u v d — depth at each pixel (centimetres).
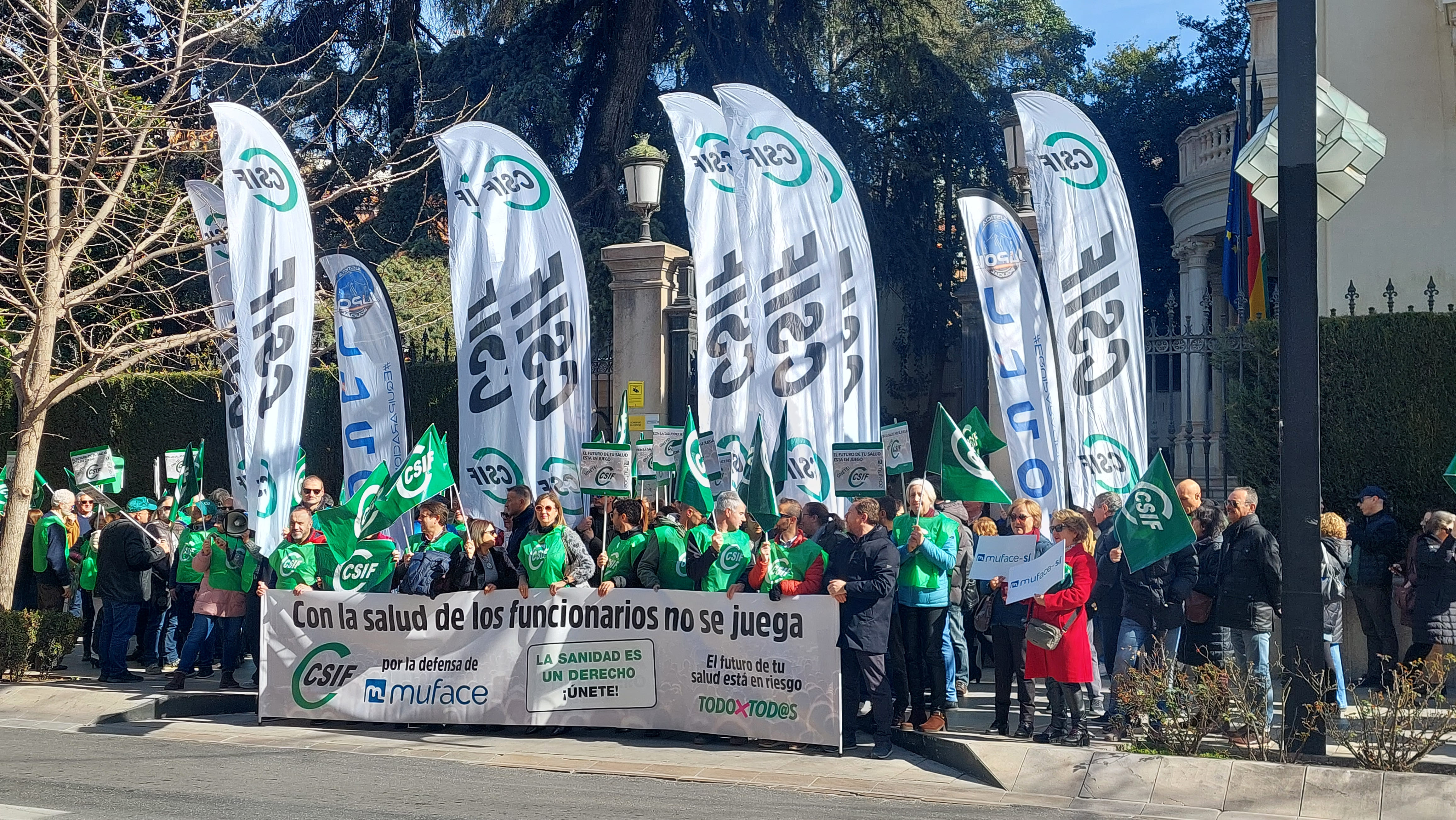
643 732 933
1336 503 1151
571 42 2509
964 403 1343
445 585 953
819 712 861
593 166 2398
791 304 1108
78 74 1255
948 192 2683
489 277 1173
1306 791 693
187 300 1916
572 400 1162
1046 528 1044
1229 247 1513
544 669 925
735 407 1118
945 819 673
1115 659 946
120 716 989
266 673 973
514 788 740
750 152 1123
